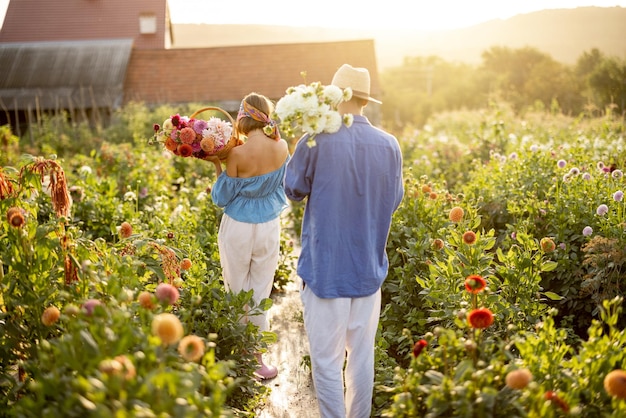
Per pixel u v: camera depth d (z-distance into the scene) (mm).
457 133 13547
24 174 3291
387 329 4262
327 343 2996
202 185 8102
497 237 5555
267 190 3963
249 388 3424
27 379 2814
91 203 6160
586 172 5906
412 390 2451
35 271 2928
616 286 4031
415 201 5168
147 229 5617
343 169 2891
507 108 12977
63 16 34219
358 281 2941
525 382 2133
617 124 10430
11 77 25109
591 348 2504
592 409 2369
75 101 23625
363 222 2936
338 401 3027
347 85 3018
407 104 57656
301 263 3037
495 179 6449
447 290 3672
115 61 25469
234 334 3436
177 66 25703
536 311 3705
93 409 1865
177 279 3504
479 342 2566
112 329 2244
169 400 1993
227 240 3973
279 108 2877
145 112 17109
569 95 27922
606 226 4344
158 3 34281
